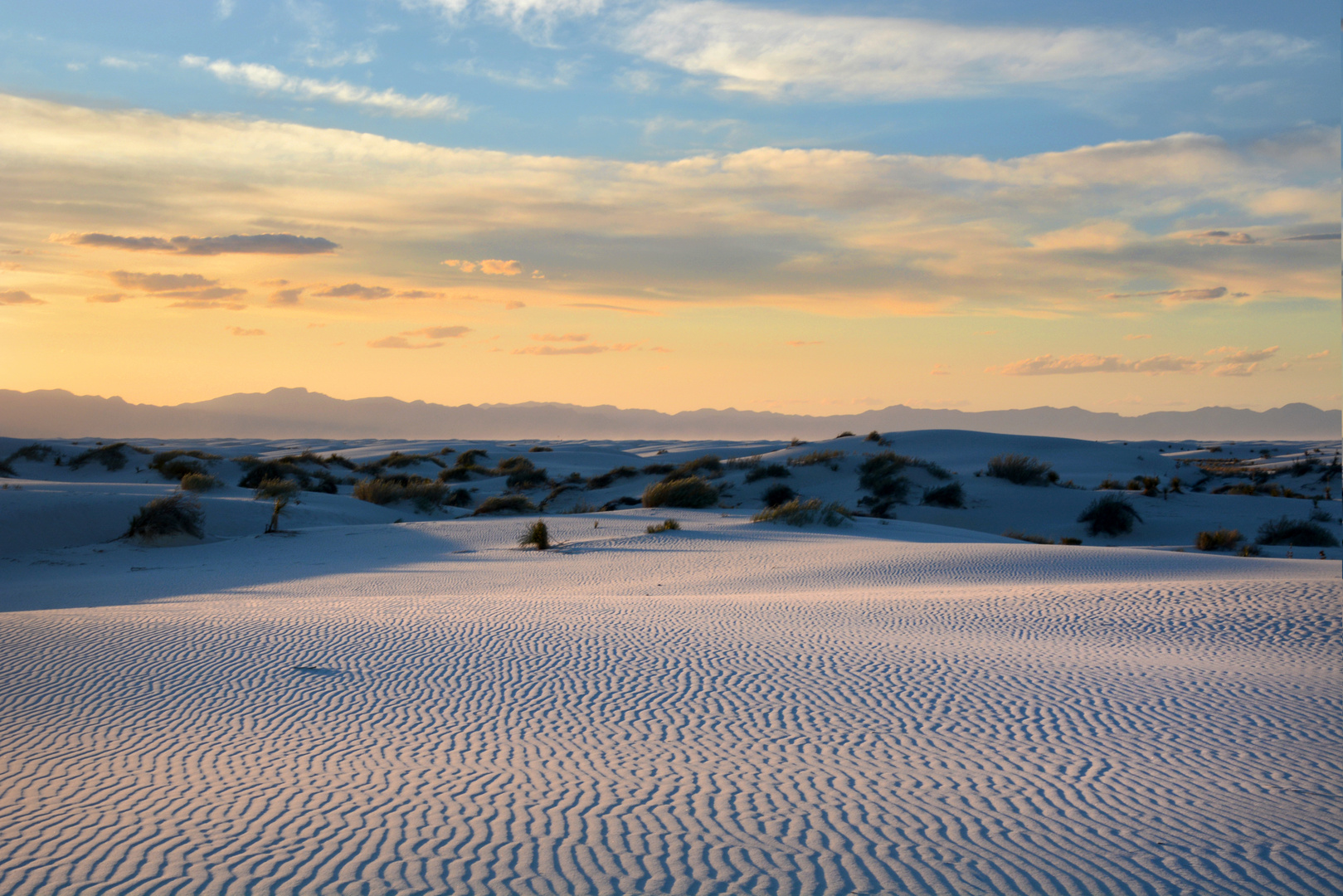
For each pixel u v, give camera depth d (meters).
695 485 36.00
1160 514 36.62
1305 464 59.50
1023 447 66.62
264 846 5.51
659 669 10.48
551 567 21.95
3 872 5.15
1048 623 12.88
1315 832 5.67
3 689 9.50
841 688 9.53
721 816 6.01
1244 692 9.07
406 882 4.99
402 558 24.39
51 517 27.06
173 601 16.89
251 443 120.50
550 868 5.17
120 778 6.85
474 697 9.30
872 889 4.88
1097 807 6.13
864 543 24.09
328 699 9.24
